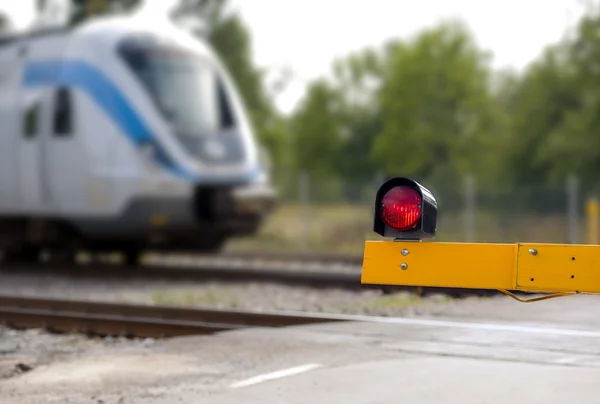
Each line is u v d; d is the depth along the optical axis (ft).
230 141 85.51
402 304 56.34
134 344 44.39
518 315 49.14
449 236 128.77
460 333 43.91
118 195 81.20
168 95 83.30
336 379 34.35
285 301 61.46
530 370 35.37
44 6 230.27
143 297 66.59
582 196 126.11
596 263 23.82
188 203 81.35
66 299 55.26
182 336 45.60
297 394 32.12
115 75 82.74
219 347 41.86
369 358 38.32
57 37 87.20
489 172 297.33
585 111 248.11
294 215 139.13
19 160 87.71
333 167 389.39
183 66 85.46
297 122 391.86
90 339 46.42
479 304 53.57
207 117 85.10
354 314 51.85
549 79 272.92
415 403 30.45
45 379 36.09
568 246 24.12
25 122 87.25
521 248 24.45
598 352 38.86
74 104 83.97
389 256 25.45
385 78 359.87
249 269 86.58
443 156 305.53
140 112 81.61
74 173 83.82
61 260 94.68
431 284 25.08
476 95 302.86
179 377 35.96
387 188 25.50
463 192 129.59
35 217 87.86
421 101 305.53
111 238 85.20
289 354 39.68
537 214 126.00
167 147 81.20
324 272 79.56
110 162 81.76
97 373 37.09
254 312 47.26
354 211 135.33
